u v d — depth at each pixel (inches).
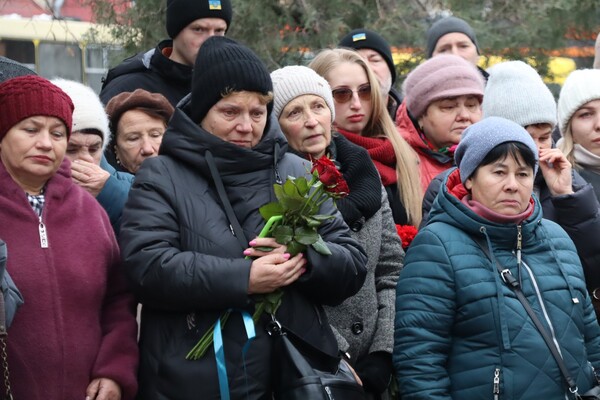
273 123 211.6
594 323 218.7
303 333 198.1
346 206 234.8
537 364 204.8
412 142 277.7
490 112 266.4
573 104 275.4
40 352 189.9
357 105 266.4
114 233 213.0
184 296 192.2
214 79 205.9
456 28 365.7
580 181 254.5
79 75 492.7
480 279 209.0
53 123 198.2
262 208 197.3
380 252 239.6
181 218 200.1
